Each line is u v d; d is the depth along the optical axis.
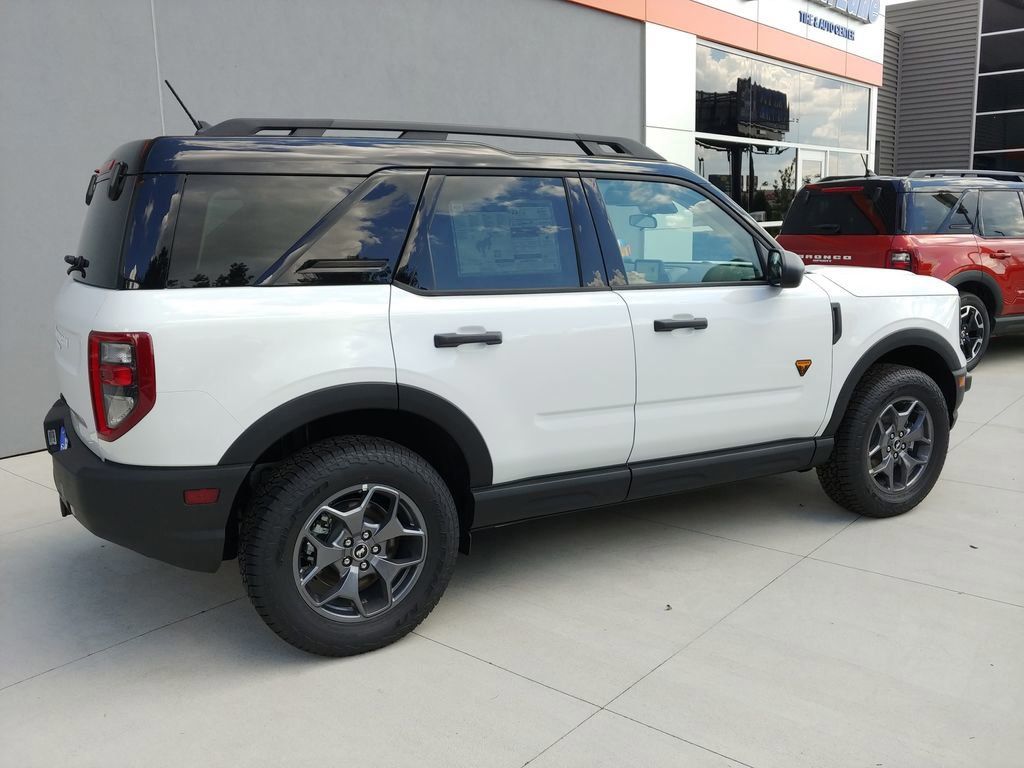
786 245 8.17
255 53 6.40
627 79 9.94
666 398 3.56
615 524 4.33
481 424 3.16
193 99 6.10
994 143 19.97
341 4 6.89
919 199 7.39
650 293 3.55
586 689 2.80
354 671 2.95
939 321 4.29
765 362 3.77
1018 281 7.91
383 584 3.05
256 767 2.44
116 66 5.70
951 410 4.49
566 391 3.32
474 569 3.80
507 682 2.85
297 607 2.88
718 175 11.98
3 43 5.21
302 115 6.75
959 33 20.06
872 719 2.60
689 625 3.22
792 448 3.95
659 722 2.61
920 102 20.97
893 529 4.16
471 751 2.49
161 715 2.71
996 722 2.57
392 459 2.96
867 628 3.17
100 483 2.72
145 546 2.78
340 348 2.87
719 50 11.57
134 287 2.69
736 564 3.79
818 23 13.44
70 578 3.78
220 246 2.79
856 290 4.08
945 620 3.22
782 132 13.23
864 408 4.06
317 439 3.13
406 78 7.46
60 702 2.80
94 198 3.21
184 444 2.70
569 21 9.03
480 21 8.04
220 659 3.06
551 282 3.36
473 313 3.12
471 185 3.23
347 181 3.00
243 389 2.74
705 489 4.88
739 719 2.61
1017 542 3.97
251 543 2.80
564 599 3.48
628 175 3.60
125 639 3.22
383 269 3.01
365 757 2.47
